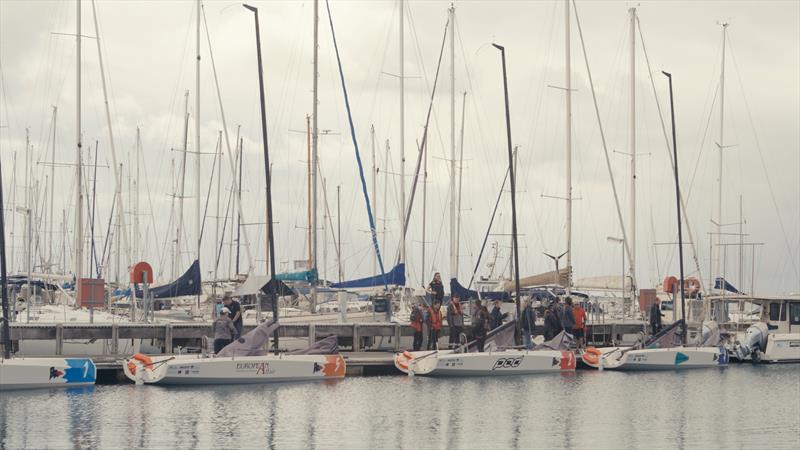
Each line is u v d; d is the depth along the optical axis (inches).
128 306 2534.5
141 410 1392.7
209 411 1397.6
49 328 1775.3
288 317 2135.8
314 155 2305.6
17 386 1544.0
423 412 1428.4
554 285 2559.1
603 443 1242.0
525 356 1850.4
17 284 2196.1
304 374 1696.6
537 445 1221.1
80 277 2226.9
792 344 2160.4
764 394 1683.1
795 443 1257.4
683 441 1263.5
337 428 1299.2
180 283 2144.4
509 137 1907.0
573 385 1743.4
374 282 2314.2
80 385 1593.3
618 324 2325.3
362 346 2130.9
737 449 1221.1
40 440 1190.9
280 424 1315.2
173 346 1937.7
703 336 2129.7
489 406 1493.6
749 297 2315.5
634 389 1717.5
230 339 1676.9
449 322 1947.6
